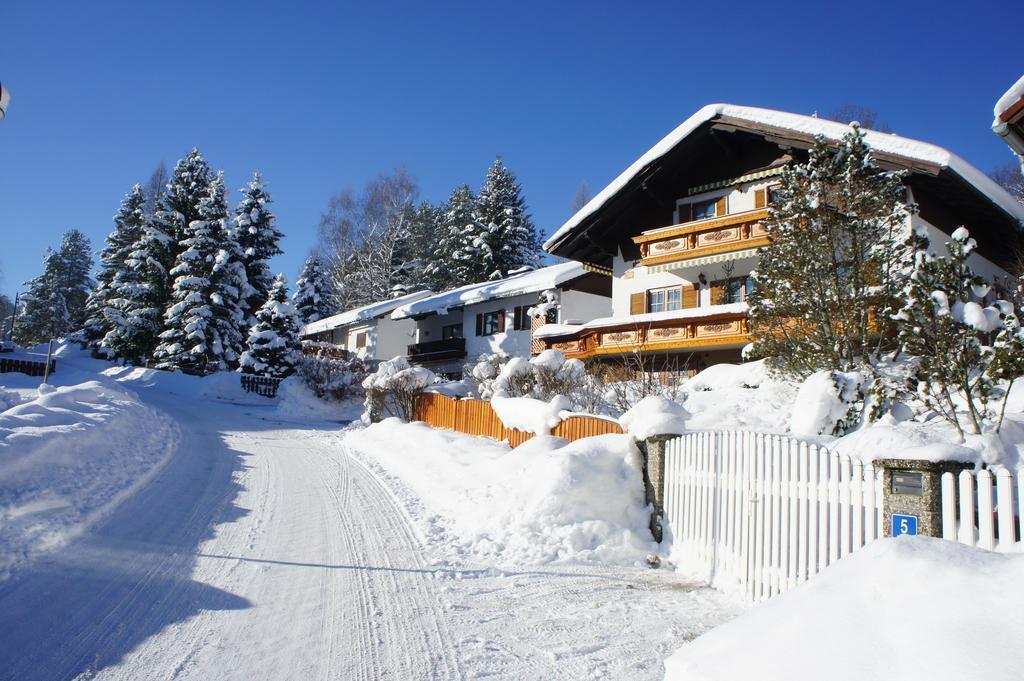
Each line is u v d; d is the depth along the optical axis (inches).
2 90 325.1
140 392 1256.2
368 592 260.4
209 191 1784.0
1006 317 245.1
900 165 720.3
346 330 2021.4
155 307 1744.6
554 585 276.4
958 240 263.0
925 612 107.7
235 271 1692.9
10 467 329.4
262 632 217.3
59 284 2997.0
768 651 116.1
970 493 172.1
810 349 468.4
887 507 190.5
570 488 349.4
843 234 474.0
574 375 694.5
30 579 244.1
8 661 186.4
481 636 218.2
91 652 196.4
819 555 215.8
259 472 530.0
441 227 2755.9
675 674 126.4
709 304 994.1
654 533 340.2
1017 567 109.0
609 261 1205.7
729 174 999.0
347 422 1104.8
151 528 334.0
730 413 574.6
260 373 1509.6
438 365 1674.5
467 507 393.7
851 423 329.4
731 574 267.3
